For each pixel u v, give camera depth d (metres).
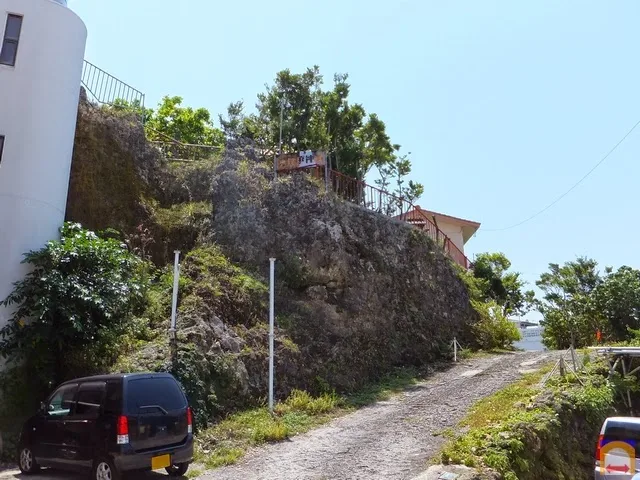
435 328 20.02
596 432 12.23
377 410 12.59
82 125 16.36
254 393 12.34
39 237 11.97
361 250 18.69
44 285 10.55
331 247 17.45
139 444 7.46
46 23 13.06
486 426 10.02
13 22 12.80
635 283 24.48
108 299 10.93
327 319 16.30
